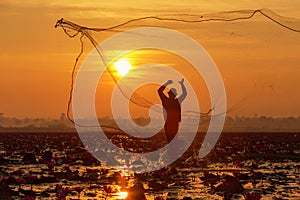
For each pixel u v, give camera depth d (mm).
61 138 160500
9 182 41750
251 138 152125
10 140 138500
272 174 48906
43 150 91062
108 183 42812
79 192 34812
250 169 54406
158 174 45719
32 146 103188
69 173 46750
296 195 36688
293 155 74000
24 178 44969
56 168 55469
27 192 35781
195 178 45312
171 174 47188
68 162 62344
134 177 46125
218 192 36438
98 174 48438
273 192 37906
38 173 50250
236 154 74250
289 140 133125
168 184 41781
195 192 37406
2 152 86438
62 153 82750
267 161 66625
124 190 38281
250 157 71000
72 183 43062
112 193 37031
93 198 34875
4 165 60094
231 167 56188
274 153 75938
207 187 40000
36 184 42312
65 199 33781
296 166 55812
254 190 38594
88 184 42188
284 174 49062
